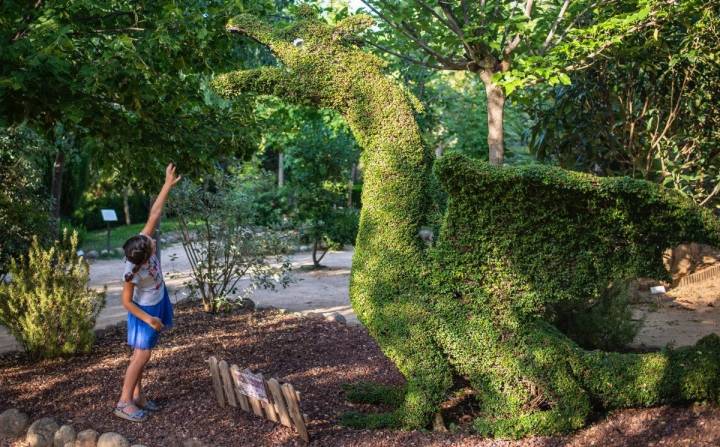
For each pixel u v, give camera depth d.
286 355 6.89
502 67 7.69
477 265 4.80
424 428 4.86
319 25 5.26
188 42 6.98
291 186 14.55
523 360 4.74
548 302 4.80
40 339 6.85
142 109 6.64
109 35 6.78
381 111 5.06
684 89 8.60
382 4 7.97
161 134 7.16
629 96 9.39
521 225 4.61
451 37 7.79
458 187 4.61
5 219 9.78
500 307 4.80
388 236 4.98
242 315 8.80
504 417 4.74
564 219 4.54
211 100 11.34
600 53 7.49
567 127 9.86
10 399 5.80
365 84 5.09
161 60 7.02
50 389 5.99
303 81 5.15
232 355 6.88
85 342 7.06
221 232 9.00
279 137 12.67
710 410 4.77
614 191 4.30
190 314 8.88
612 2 7.44
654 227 4.45
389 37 8.73
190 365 6.52
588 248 4.61
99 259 17.20
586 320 6.28
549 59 6.61
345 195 15.30
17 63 5.75
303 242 16.70
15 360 7.05
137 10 6.89
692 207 4.36
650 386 4.83
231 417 5.11
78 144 12.98
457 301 4.87
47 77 6.00
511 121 16.22
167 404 5.47
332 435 4.78
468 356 4.82
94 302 7.29
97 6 6.37
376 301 4.98
